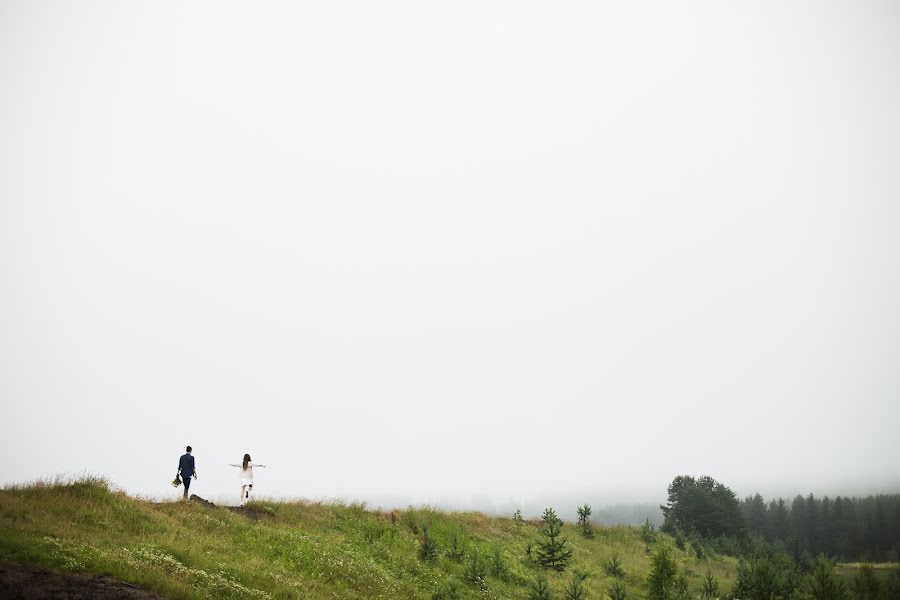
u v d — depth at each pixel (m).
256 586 17.75
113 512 20.92
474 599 24.98
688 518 75.88
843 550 125.44
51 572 14.70
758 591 30.11
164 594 15.11
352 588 21.17
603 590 31.89
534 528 41.47
